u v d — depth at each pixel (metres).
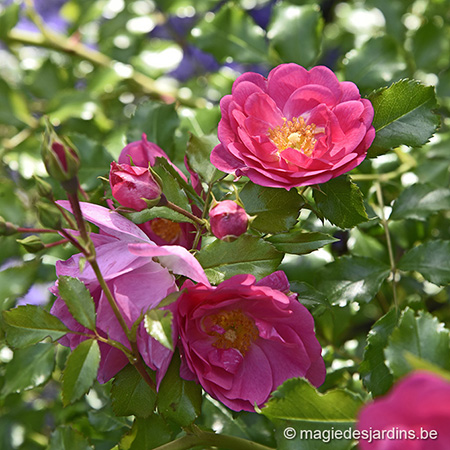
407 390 0.57
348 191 0.69
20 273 0.79
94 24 1.04
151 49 0.93
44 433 0.88
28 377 0.76
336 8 1.00
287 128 0.69
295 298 0.67
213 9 1.01
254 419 0.76
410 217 0.76
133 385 0.67
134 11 0.94
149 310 0.65
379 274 0.74
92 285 0.67
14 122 0.87
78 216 0.64
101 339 0.66
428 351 0.64
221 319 0.67
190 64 1.02
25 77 0.94
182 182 0.70
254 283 0.66
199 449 0.72
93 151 0.78
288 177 0.67
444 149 0.80
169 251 0.65
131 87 0.93
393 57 0.79
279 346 0.67
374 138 0.69
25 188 0.89
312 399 0.66
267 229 0.69
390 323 0.71
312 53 0.80
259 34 0.83
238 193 0.69
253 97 0.69
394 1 0.85
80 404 0.83
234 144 0.68
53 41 0.90
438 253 0.74
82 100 0.88
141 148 0.70
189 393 0.67
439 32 0.84
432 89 0.69
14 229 0.65
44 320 0.67
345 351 0.81
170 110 0.77
